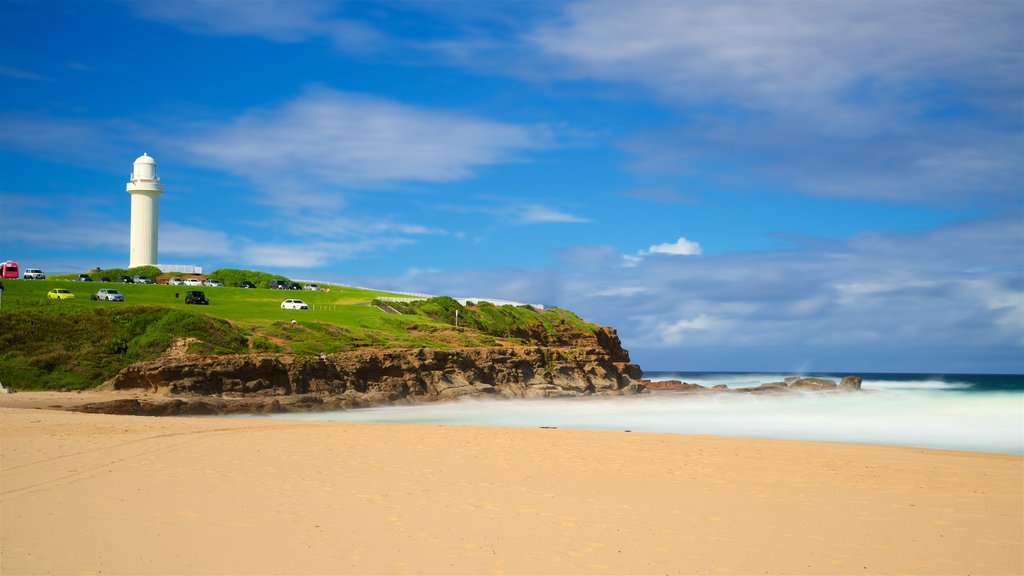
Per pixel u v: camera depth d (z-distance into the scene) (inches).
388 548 446.3
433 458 763.4
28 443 821.9
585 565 419.8
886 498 598.9
